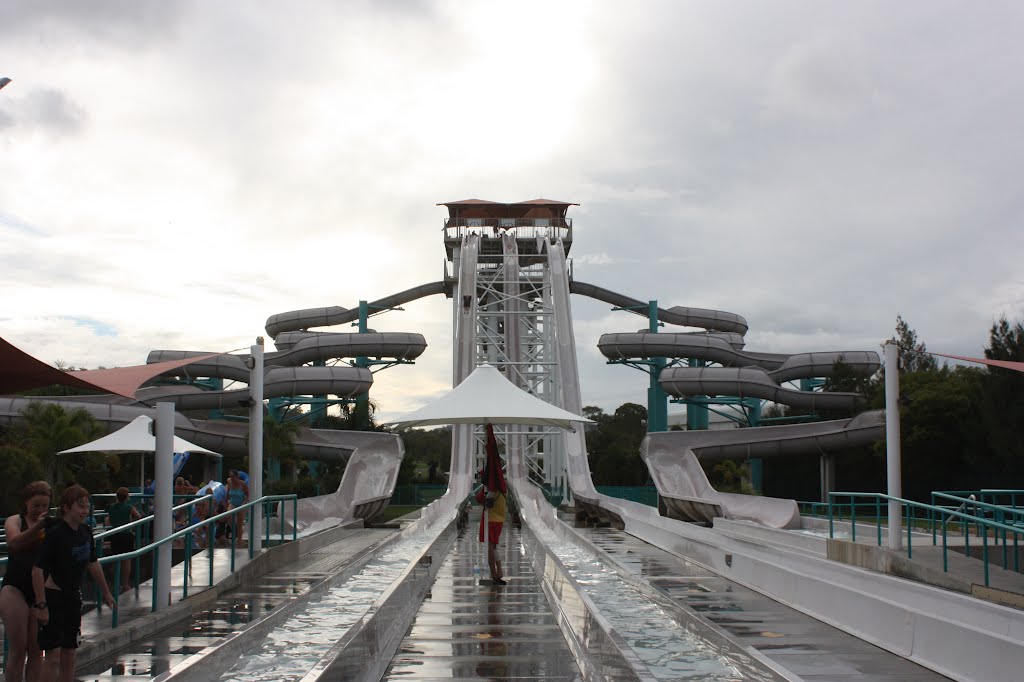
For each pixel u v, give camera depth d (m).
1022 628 11.38
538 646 10.58
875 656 10.72
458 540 27.97
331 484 61.06
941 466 53.81
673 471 46.97
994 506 17.78
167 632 12.23
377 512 38.44
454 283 77.19
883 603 11.31
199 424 53.31
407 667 9.54
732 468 61.25
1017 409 45.72
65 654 8.52
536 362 61.72
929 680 9.60
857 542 21.05
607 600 13.68
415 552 20.80
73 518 8.64
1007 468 49.66
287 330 92.69
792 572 14.23
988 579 15.76
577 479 46.72
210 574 15.16
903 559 18.19
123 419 47.97
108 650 10.79
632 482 78.94
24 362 13.77
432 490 62.69
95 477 40.56
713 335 79.25
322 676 7.34
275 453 56.50
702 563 19.69
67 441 39.53
